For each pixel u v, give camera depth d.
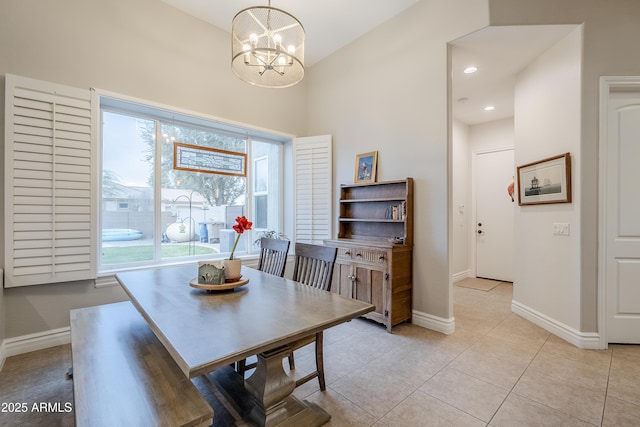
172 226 3.35
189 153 3.47
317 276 2.02
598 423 1.57
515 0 2.49
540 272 2.94
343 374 2.07
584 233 2.46
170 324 1.26
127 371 1.32
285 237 4.36
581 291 2.47
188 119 3.34
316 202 4.03
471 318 3.19
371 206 3.56
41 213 2.34
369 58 3.56
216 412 1.54
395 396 1.82
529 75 3.11
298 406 1.59
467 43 2.77
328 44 3.84
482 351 2.41
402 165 3.20
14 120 2.23
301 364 2.22
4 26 2.25
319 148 4.02
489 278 5.00
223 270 1.83
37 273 2.33
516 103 3.34
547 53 2.84
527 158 3.13
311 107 4.37
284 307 1.48
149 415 1.04
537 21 2.47
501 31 2.57
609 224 2.49
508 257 4.79
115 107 2.94
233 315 1.37
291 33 2.15
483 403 1.75
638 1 2.43
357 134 3.71
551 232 2.79
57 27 2.46
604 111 2.43
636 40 2.43
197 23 3.29
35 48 2.36
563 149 2.65
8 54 2.26
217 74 3.44
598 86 2.44
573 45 2.53
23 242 2.27
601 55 2.44
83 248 2.51
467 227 5.14
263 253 2.57
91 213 2.55
